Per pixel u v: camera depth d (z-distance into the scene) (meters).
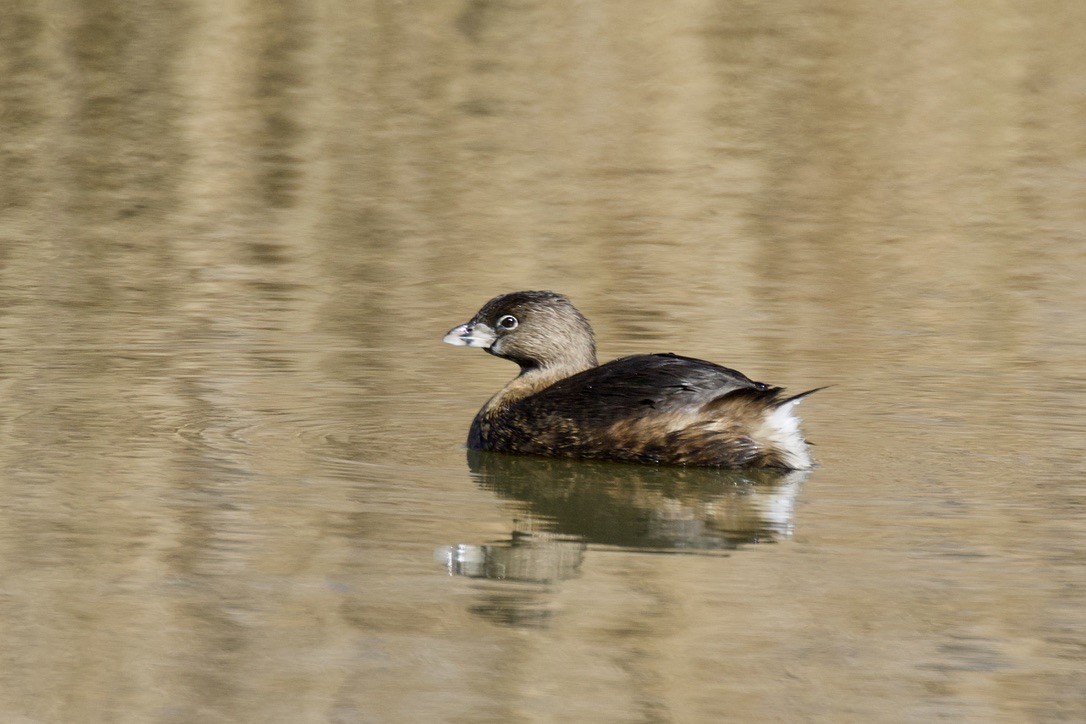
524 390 13.47
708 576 9.90
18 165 27.75
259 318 18.50
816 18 38.66
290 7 37.34
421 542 10.56
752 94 34.09
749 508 11.45
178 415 13.93
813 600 9.45
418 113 32.12
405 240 23.59
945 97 34.53
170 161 28.42
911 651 8.68
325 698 8.03
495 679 8.27
